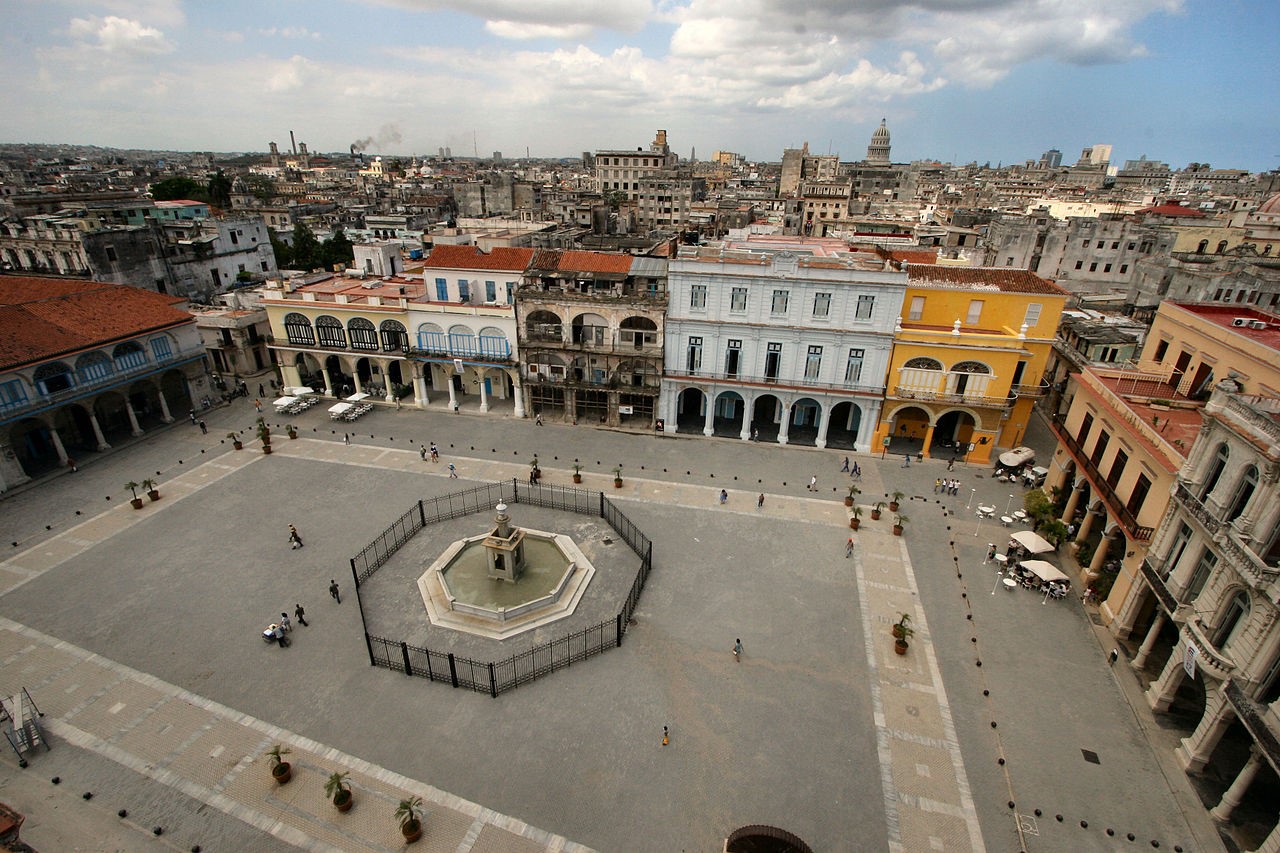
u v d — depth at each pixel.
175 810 23.86
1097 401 40.00
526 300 54.69
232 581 36.41
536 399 59.59
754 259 50.38
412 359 59.38
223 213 100.25
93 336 50.53
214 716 27.75
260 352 70.88
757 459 52.75
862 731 27.62
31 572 36.94
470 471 49.66
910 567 38.97
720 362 53.88
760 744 26.88
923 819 24.00
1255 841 23.38
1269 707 22.30
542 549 40.06
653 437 56.41
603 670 30.55
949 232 92.00
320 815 23.73
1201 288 60.34
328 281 69.69
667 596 35.78
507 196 159.38
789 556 39.78
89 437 54.50
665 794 24.70
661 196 141.50
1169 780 25.75
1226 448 26.11
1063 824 23.91
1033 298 50.19
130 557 38.44
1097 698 29.64
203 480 47.91
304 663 30.69
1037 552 38.06
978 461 52.31
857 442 53.84
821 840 23.17
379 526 42.03
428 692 29.17
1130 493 34.38
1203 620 25.98
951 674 30.84
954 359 49.44
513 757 26.08
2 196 103.31
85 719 27.48
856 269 48.44
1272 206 87.50
